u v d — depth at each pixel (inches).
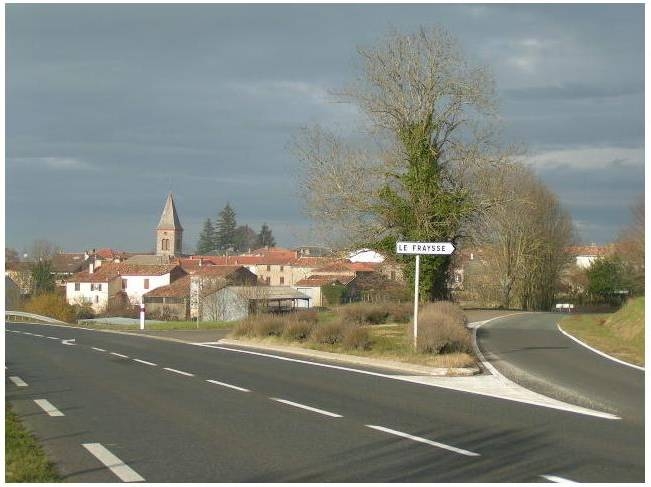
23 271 3489.2
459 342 851.4
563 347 1027.3
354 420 465.4
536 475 326.6
